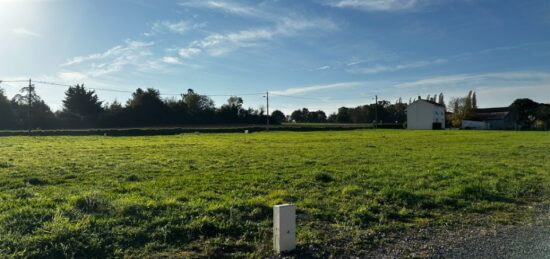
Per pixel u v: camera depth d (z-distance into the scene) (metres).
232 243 7.12
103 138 48.62
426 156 22.84
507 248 7.08
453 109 114.75
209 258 6.47
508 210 10.14
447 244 7.37
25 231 6.93
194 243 7.05
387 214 9.38
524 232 8.16
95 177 14.18
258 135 57.50
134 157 22.22
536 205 10.71
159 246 6.79
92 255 6.33
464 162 19.58
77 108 93.44
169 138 48.84
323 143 36.44
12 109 77.69
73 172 15.52
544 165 18.72
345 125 107.56
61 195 10.23
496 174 15.41
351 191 11.49
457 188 12.04
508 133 65.19
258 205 9.44
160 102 102.88
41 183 12.93
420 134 60.41
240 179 13.58
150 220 7.86
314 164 18.56
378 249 7.10
